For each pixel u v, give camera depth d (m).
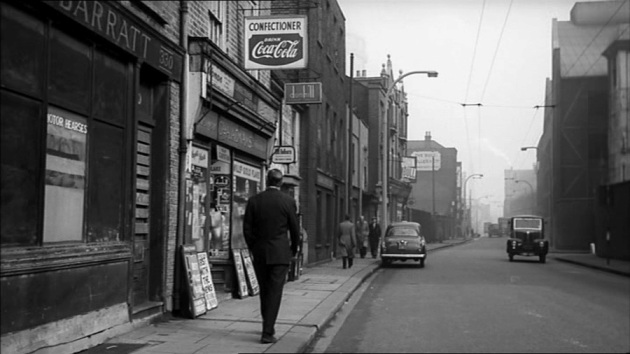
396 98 44.00
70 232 7.04
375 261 25.06
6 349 5.75
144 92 9.36
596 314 10.96
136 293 8.97
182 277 9.62
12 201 5.95
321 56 22.36
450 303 12.52
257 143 14.67
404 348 7.89
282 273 7.83
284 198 7.86
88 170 7.40
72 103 7.02
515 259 30.95
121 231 8.20
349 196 26.16
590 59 41.47
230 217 12.94
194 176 10.79
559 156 43.16
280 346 7.54
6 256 5.78
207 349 7.31
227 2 12.28
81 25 6.97
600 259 30.92
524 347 7.91
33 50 6.26
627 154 36.00
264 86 14.45
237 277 11.74
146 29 8.59
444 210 71.81
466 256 33.03
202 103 10.38
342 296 12.67
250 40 12.61
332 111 25.31
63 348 6.63
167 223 9.54
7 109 5.88
